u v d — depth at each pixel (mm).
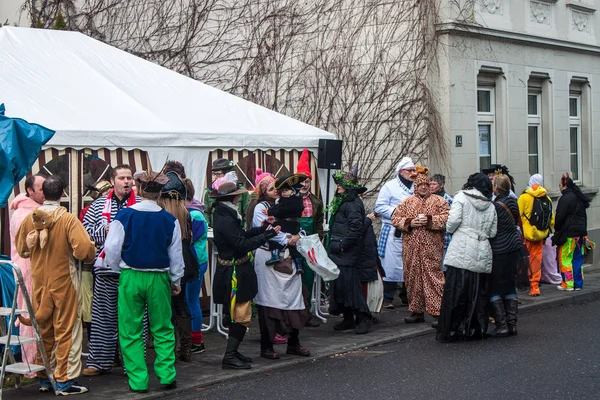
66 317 6773
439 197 9875
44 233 6645
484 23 14422
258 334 9555
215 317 10172
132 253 6805
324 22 15047
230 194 7520
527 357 8133
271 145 11242
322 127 15031
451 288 8984
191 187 8328
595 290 13117
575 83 17641
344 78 14758
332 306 9539
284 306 7977
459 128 14086
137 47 17797
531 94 16391
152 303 6891
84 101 10250
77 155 9266
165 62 17375
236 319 7652
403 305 11672
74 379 6871
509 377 7258
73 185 9234
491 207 9094
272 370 7770
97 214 7680
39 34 11742
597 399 6484
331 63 14930
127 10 17969
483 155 14992
